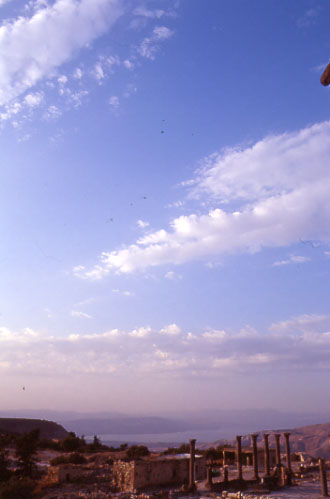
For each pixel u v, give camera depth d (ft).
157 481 173.99
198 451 296.10
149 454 300.81
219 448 307.58
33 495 151.02
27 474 198.90
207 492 155.84
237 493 140.97
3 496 144.46
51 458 294.46
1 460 195.62
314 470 215.51
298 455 272.51
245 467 225.35
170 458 200.13
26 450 204.23
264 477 168.25
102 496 150.41
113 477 181.98
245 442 599.98
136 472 167.43
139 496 147.74
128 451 297.94
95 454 316.40
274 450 247.91
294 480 183.11
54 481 188.24
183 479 182.91
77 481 187.93
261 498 134.92
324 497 139.74
